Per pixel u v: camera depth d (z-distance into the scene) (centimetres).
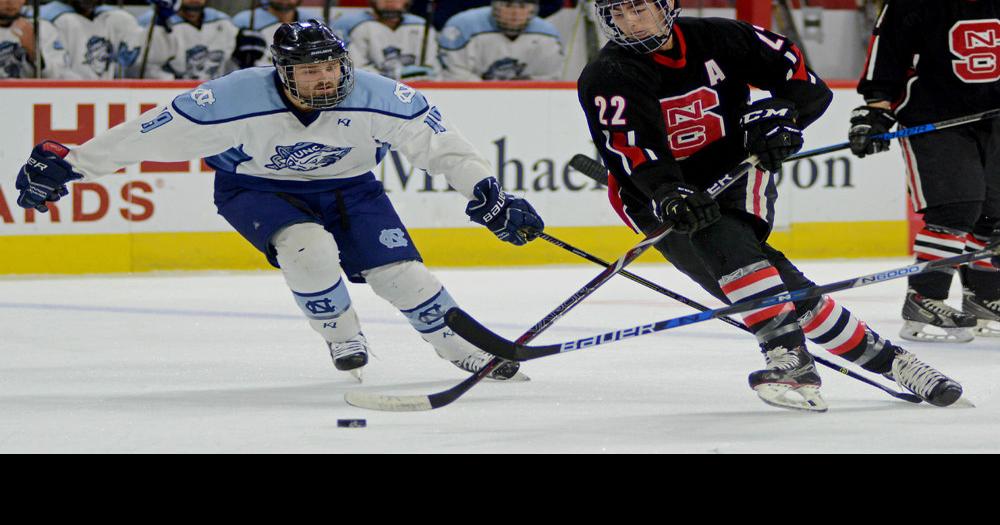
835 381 1375
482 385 1373
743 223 1179
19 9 2448
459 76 2620
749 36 1177
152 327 1805
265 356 1580
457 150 1297
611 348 1612
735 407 1244
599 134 1166
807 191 2561
